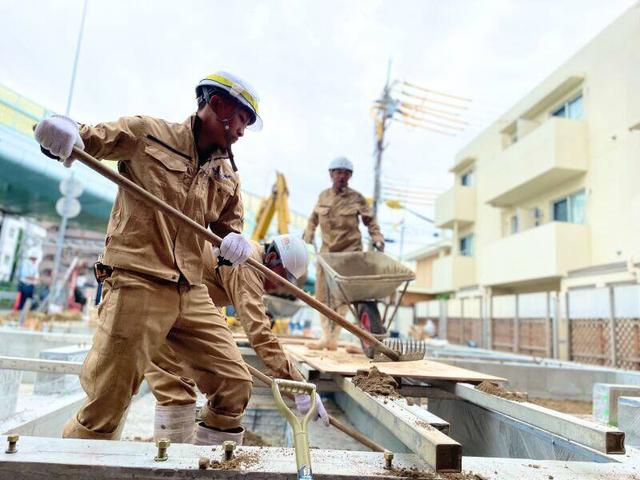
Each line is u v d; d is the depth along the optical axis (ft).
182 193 6.79
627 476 5.29
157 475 4.69
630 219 34.53
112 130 6.37
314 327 61.67
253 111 7.05
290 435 13.74
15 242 82.07
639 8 34.19
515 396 8.55
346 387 9.57
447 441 4.85
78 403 11.76
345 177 19.42
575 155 39.04
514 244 44.88
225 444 5.12
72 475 4.63
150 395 18.84
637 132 34.12
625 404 12.60
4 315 45.85
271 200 34.71
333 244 19.20
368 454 5.63
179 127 6.95
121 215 6.52
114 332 6.20
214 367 7.42
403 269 15.38
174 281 6.62
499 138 52.70
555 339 34.68
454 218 58.18
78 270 60.75
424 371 11.16
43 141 5.76
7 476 4.61
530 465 5.51
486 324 45.98
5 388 11.46
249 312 9.43
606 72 37.55
